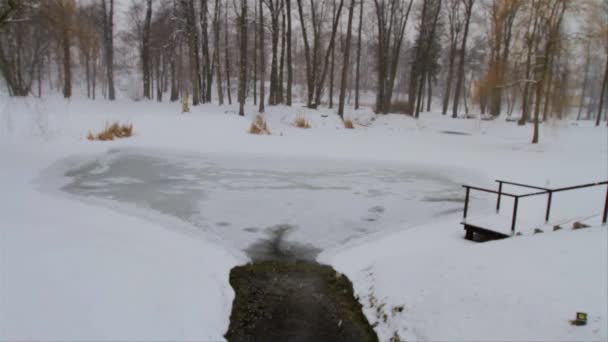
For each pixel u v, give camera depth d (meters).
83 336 3.00
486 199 9.13
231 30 38.12
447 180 11.29
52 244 4.43
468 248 5.20
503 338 3.26
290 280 5.22
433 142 18.92
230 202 8.55
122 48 46.72
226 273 5.26
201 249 5.88
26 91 13.22
